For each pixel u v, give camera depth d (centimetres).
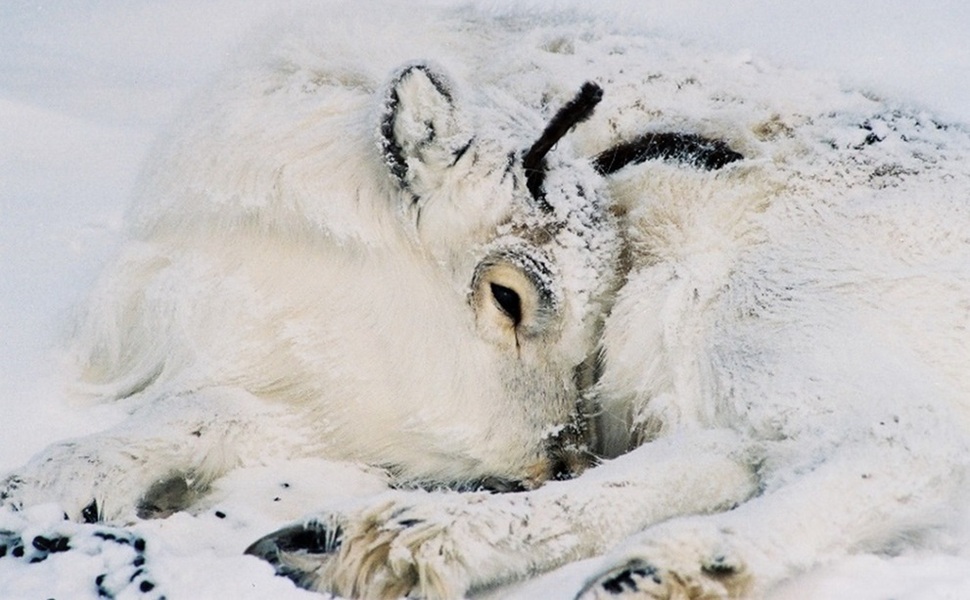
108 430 812
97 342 985
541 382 870
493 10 1133
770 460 755
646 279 898
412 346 866
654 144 953
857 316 830
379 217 887
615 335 888
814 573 660
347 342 873
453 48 1057
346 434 873
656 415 874
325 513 684
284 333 881
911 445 719
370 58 996
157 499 812
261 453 852
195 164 960
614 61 1022
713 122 958
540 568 697
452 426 858
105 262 1067
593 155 953
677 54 1041
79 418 934
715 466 762
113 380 977
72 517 744
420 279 874
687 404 858
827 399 765
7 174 1903
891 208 882
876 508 692
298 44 1002
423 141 862
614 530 717
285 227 905
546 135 852
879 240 871
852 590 643
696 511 745
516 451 865
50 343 1063
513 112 916
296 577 665
